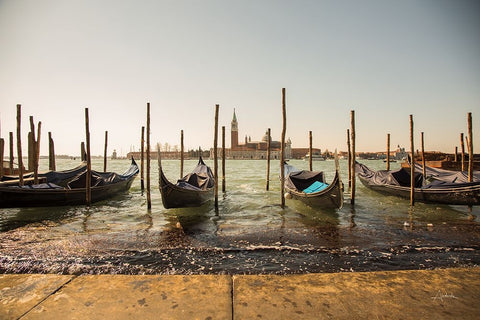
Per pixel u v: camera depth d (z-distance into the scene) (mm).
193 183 12484
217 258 4852
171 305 2586
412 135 10008
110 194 12453
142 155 14547
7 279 3137
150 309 2518
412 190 9977
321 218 8461
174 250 5285
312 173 12086
